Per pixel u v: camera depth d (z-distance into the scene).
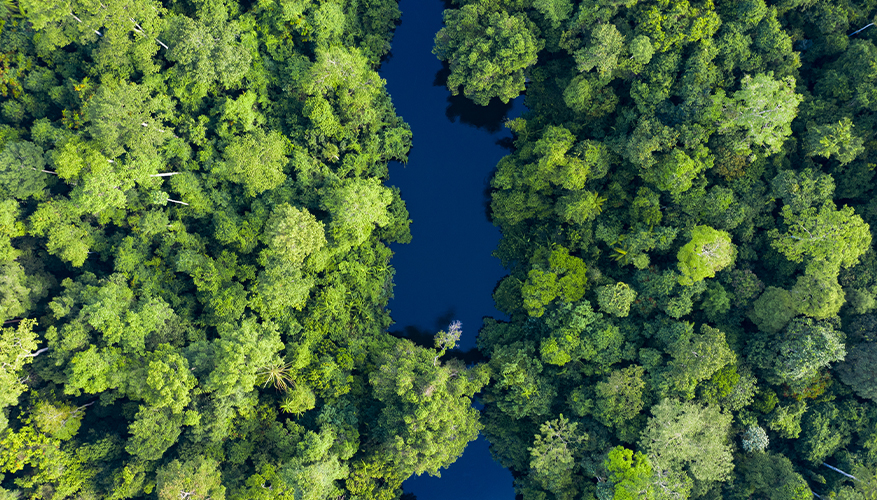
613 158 35.78
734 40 33.22
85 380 30.44
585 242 35.84
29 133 35.19
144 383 31.05
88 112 32.31
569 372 35.12
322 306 36.47
